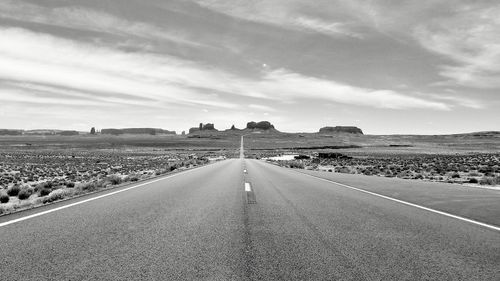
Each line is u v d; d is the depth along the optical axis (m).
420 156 100.44
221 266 4.44
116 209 8.89
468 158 80.69
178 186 14.98
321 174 23.56
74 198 11.13
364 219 7.63
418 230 6.55
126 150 165.50
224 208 9.09
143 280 3.93
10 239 5.73
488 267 4.42
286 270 4.30
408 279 4.00
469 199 10.91
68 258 4.71
